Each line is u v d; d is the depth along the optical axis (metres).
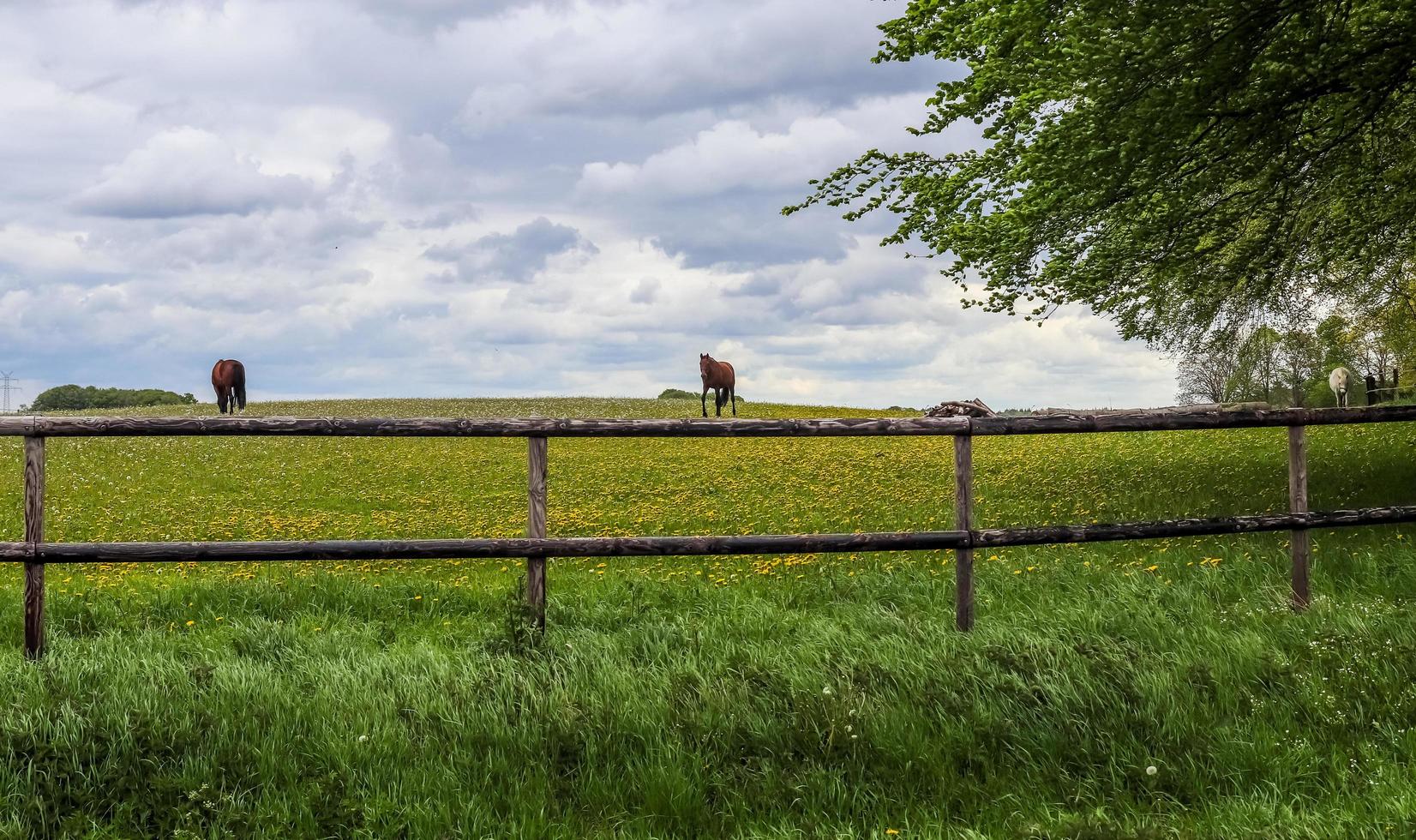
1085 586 7.58
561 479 19.27
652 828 4.15
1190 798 4.26
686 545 6.35
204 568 10.67
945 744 4.68
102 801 4.22
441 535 12.91
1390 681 5.11
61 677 5.43
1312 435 19.53
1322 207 12.77
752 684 5.30
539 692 5.30
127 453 23.03
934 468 18.83
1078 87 9.84
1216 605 6.91
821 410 40.91
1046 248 11.83
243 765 4.49
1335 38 9.21
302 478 19.61
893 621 6.68
